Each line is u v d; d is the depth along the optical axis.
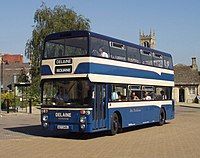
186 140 18.66
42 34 55.84
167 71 28.67
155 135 21.08
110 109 20.62
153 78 26.16
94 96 19.00
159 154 14.14
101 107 19.77
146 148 15.77
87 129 18.58
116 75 21.33
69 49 19.41
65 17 57.34
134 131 23.64
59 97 19.33
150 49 25.95
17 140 18.69
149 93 25.59
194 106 68.81
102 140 18.81
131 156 13.65
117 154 14.12
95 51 19.42
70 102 19.00
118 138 19.67
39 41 56.44
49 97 19.62
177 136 20.50
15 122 30.42
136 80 23.67
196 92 95.81
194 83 95.38
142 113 24.41
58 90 19.42
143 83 24.62
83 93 18.77
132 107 23.08
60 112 19.17
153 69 26.22
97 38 19.70
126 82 22.41
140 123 24.11
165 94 28.36
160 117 27.55
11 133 22.20
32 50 57.16
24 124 28.52
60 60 19.56
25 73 65.69
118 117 21.70
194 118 35.97
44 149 15.52
